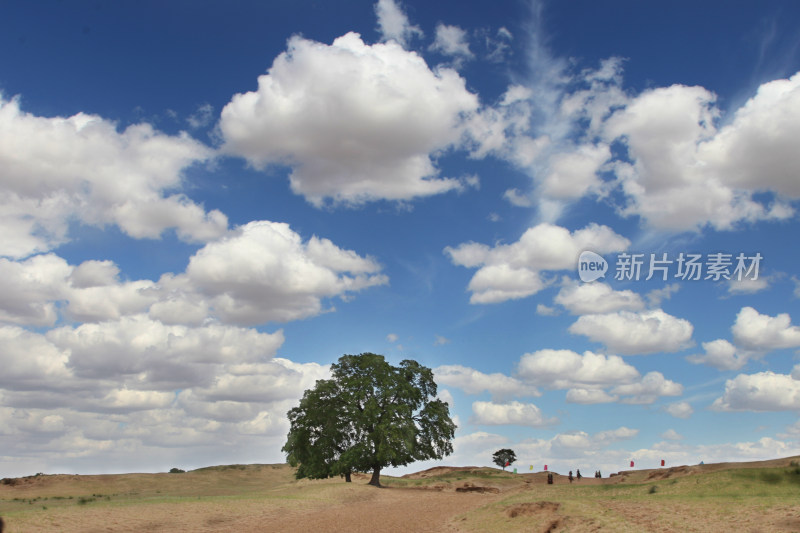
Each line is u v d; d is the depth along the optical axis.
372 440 65.75
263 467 102.62
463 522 38.38
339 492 54.34
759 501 31.45
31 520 31.70
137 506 38.53
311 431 67.81
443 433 70.12
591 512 34.09
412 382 71.25
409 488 68.69
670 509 33.03
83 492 71.31
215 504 41.97
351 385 67.19
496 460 123.62
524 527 33.78
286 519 39.47
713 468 51.50
